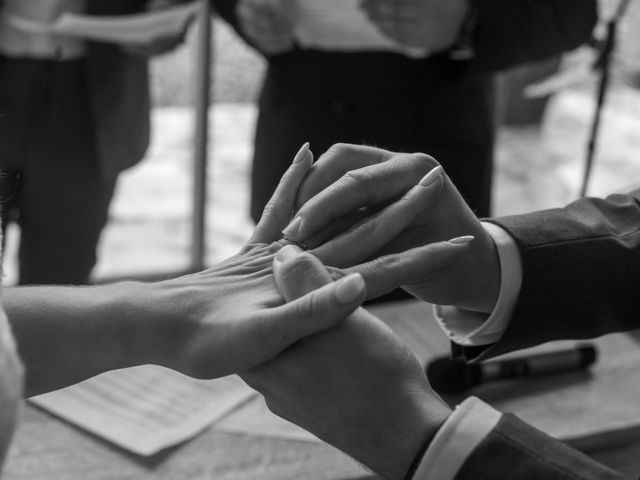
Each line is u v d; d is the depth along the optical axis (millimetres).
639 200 1537
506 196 4566
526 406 1699
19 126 2496
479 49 2227
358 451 1219
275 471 1566
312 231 1338
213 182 4422
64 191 2574
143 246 3830
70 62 2486
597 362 1811
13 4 2438
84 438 1607
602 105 2018
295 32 2322
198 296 1274
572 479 1138
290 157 2363
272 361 1222
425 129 2301
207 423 1646
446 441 1172
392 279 1279
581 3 2252
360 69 2291
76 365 1291
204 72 3150
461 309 1500
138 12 2508
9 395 805
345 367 1208
